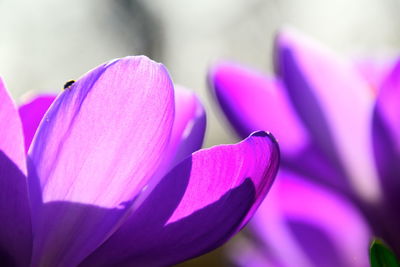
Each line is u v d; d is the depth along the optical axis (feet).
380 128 0.96
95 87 0.80
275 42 1.01
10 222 0.79
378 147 0.97
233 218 0.82
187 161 0.81
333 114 0.99
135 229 0.81
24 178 0.79
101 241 0.81
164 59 9.47
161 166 0.84
